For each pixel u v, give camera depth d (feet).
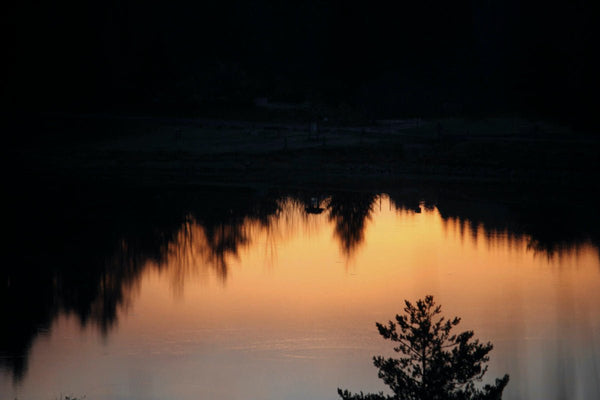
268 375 156.25
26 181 434.71
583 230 291.38
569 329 178.70
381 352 167.22
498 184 412.36
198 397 147.23
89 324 187.11
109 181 436.35
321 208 345.10
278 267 241.96
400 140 529.45
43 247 268.62
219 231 298.76
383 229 301.22
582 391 143.64
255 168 467.11
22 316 192.13
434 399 100.12
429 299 110.01
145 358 165.89
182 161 492.54
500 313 190.90
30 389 150.82
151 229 301.84
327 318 190.19
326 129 576.20
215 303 203.92
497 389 102.99
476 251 260.62
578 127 561.84
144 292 214.69
